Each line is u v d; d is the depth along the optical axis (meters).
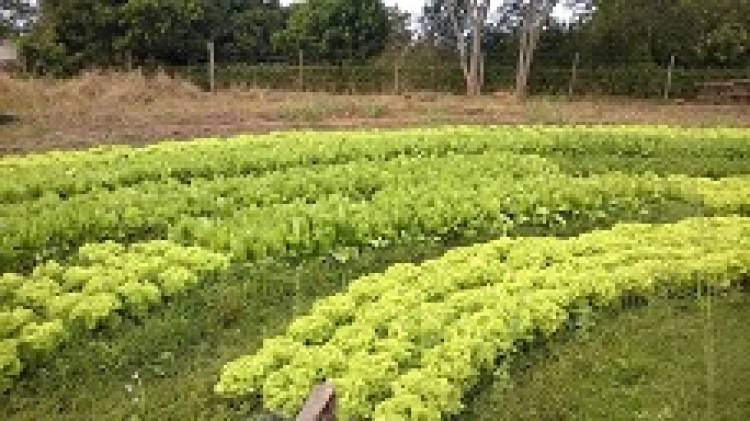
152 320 10.27
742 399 8.70
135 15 36.62
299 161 17.47
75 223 12.47
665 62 40.94
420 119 25.03
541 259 11.91
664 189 16.02
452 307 10.24
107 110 24.86
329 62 41.00
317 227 12.78
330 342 9.37
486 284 11.23
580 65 41.12
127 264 11.12
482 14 35.25
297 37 40.88
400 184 15.44
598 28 40.44
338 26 40.78
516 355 9.86
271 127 22.97
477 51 35.56
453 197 14.34
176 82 30.02
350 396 8.37
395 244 13.10
